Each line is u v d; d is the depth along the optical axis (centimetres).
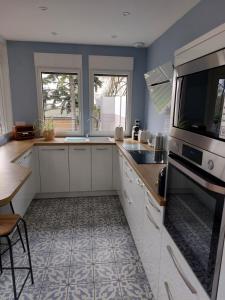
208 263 88
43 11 228
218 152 82
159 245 147
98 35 306
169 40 275
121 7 217
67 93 375
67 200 345
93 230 263
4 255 216
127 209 268
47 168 337
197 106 99
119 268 202
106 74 372
